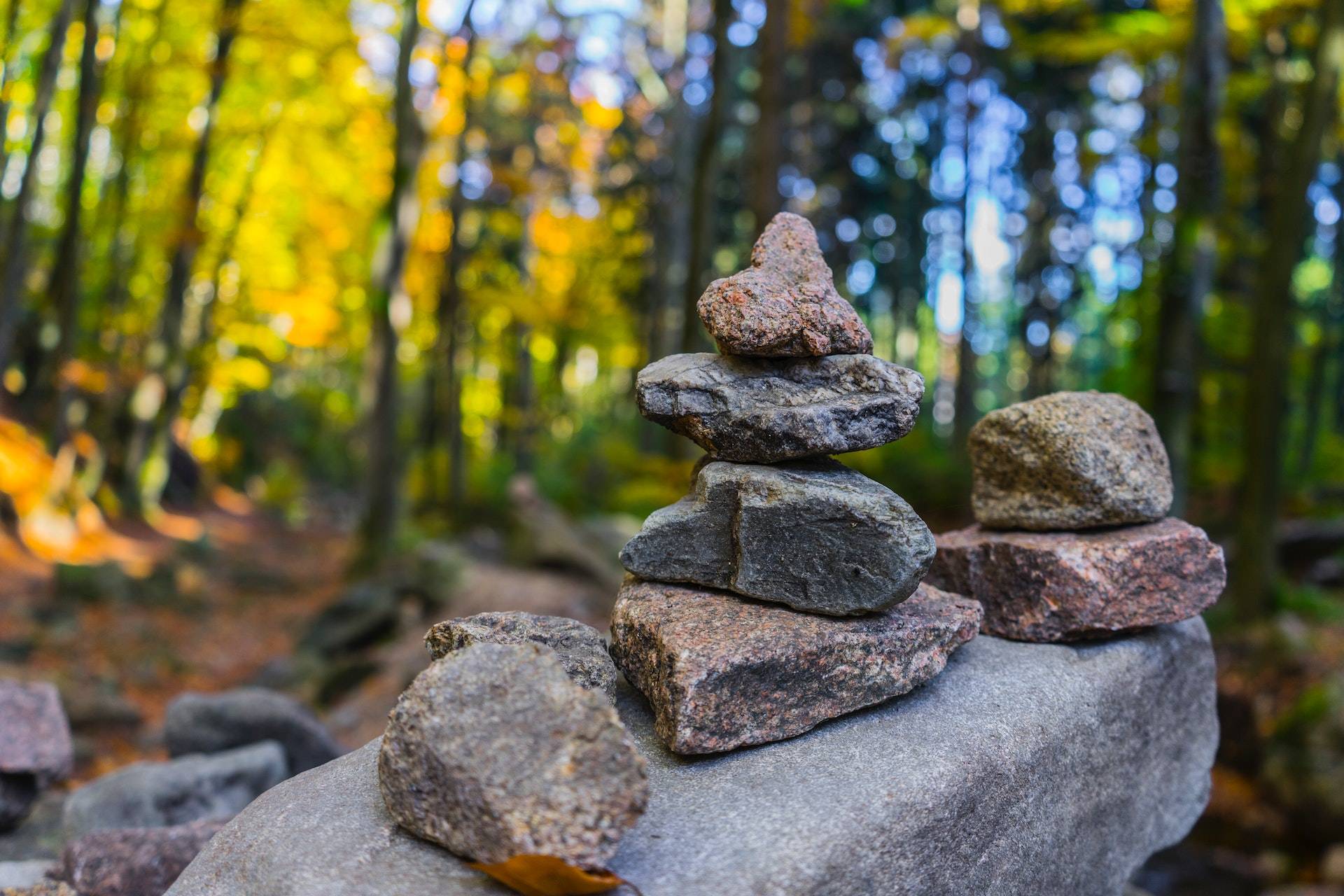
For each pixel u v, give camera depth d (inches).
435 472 733.9
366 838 74.5
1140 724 115.3
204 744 183.2
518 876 66.0
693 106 786.2
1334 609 362.3
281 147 715.4
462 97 588.1
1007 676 105.1
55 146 699.4
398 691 313.1
